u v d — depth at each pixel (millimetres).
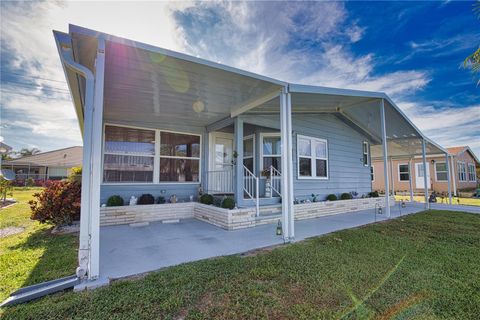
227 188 7785
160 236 4785
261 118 6633
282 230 4629
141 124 6746
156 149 6898
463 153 19781
